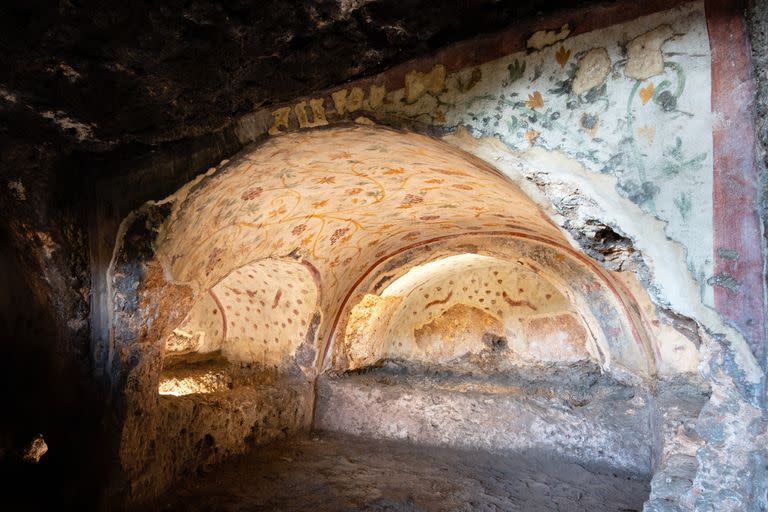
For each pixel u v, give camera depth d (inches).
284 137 117.2
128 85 102.3
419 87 100.3
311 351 218.8
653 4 80.7
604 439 184.7
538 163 91.3
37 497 135.9
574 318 221.5
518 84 91.7
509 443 197.5
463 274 247.4
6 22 83.8
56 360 146.6
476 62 94.9
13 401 150.0
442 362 250.4
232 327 231.8
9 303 154.9
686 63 78.8
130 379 138.1
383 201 161.6
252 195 140.3
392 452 201.2
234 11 87.1
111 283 135.7
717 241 78.2
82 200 136.0
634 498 162.9
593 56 85.6
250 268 201.0
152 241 131.2
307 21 91.7
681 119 79.6
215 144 122.1
